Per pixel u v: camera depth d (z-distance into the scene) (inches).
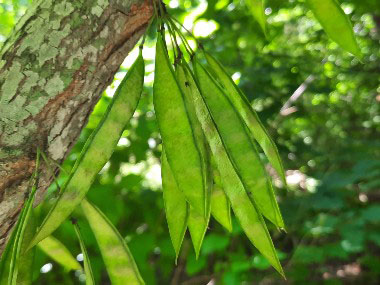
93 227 7.9
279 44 31.1
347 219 25.0
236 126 7.1
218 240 20.3
